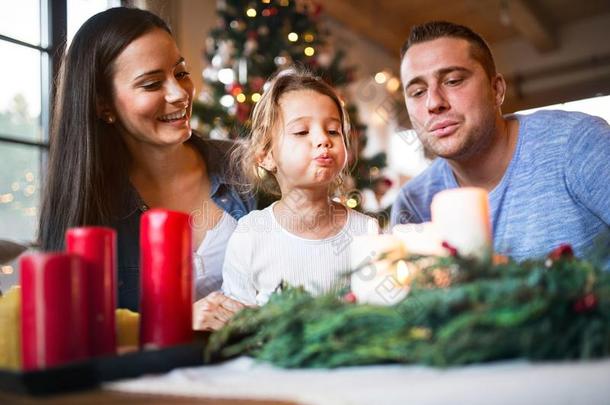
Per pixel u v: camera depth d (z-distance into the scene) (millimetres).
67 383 507
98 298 576
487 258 584
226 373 570
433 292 544
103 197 1257
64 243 1240
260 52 3170
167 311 619
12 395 501
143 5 1922
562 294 503
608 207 1169
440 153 1239
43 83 2826
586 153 1204
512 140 1300
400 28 5973
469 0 5539
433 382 444
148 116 1240
